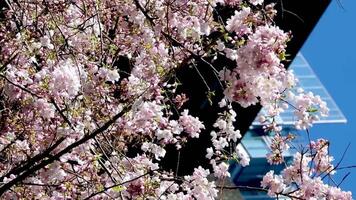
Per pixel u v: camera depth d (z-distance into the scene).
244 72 4.43
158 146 6.80
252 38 4.43
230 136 6.45
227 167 6.93
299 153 6.82
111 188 5.91
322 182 6.45
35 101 5.53
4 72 5.63
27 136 6.11
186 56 6.51
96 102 6.39
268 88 4.52
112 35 7.43
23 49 5.92
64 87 5.41
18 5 6.48
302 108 6.20
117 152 6.60
